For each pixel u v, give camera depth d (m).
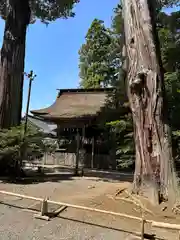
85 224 4.46
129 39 6.78
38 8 14.98
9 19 11.66
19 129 10.02
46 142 12.74
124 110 14.11
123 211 5.12
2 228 4.16
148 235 4.02
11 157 9.81
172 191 5.54
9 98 10.98
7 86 11.02
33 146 10.08
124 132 13.20
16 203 5.59
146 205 5.37
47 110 19.62
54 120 18.88
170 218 4.74
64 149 19.86
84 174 12.82
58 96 22.70
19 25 11.66
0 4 14.39
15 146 9.38
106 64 24.17
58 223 4.47
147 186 5.87
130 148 12.37
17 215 4.82
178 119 11.12
